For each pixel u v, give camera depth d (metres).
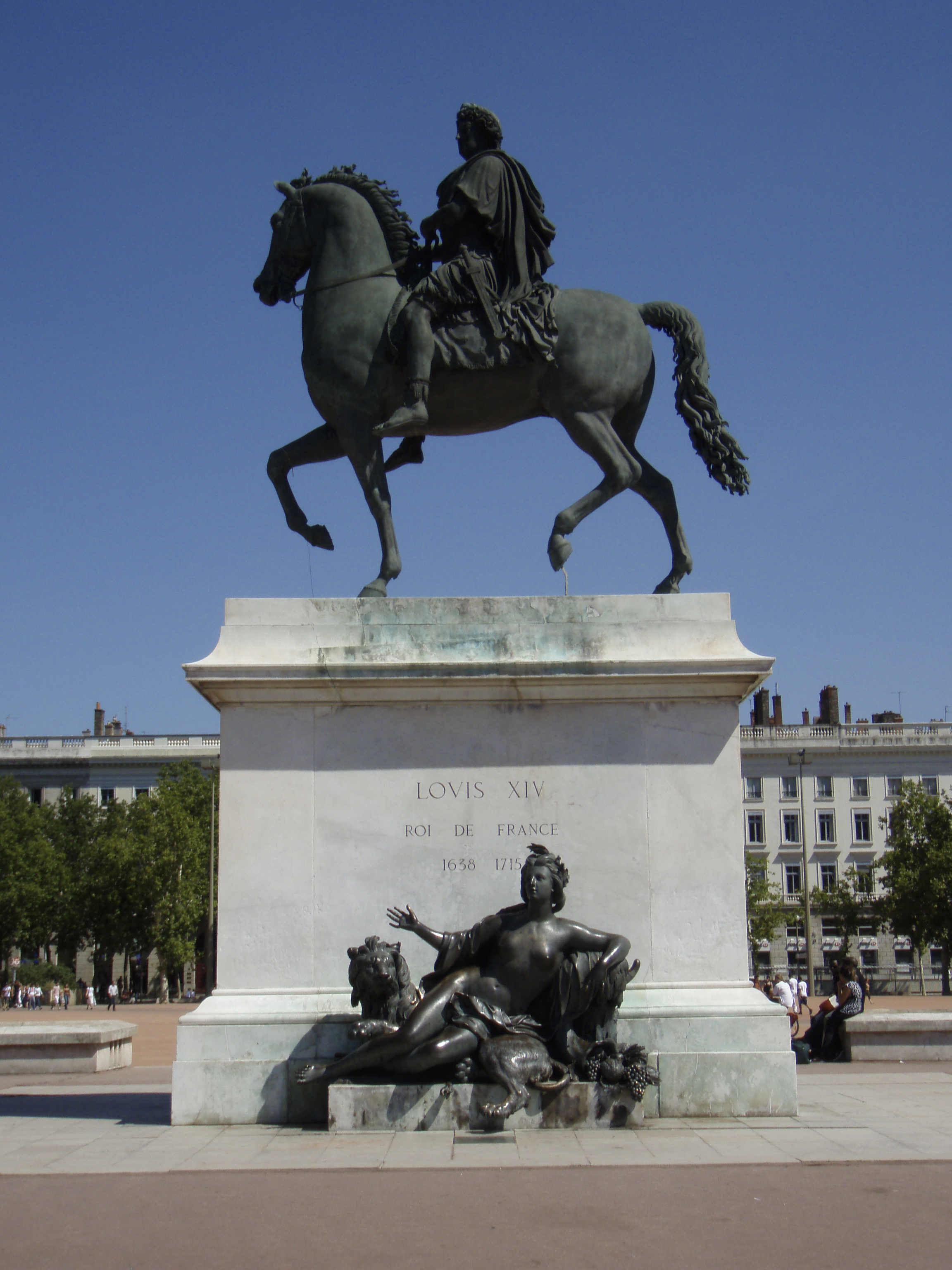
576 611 8.48
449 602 8.45
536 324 8.91
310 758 8.20
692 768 8.23
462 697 8.23
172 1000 61.44
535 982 7.29
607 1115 7.04
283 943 7.98
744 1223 4.88
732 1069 7.61
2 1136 7.15
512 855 8.11
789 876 75.50
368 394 8.99
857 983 12.99
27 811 66.31
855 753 76.44
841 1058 12.82
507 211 9.09
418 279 9.43
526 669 8.13
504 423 9.30
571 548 8.90
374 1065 7.14
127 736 77.31
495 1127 6.95
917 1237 4.67
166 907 58.75
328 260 9.28
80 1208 5.25
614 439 9.04
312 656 8.22
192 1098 7.60
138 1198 5.43
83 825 67.06
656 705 8.30
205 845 59.62
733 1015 7.76
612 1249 4.53
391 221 9.38
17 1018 37.34
